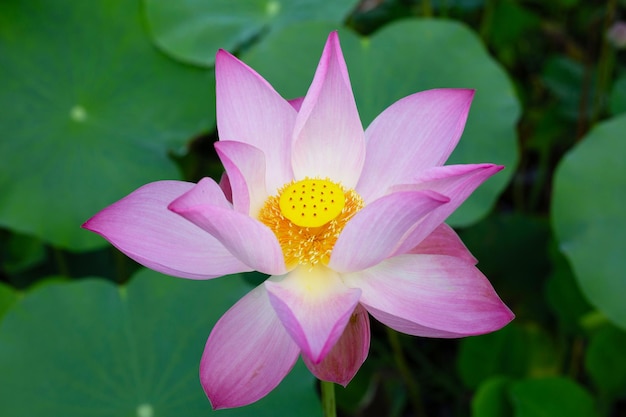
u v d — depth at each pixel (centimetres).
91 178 91
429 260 73
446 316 71
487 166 70
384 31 92
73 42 94
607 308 85
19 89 92
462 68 91
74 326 82
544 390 88
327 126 76
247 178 74
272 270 71
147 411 80
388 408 96
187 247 72
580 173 88
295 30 91
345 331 71
